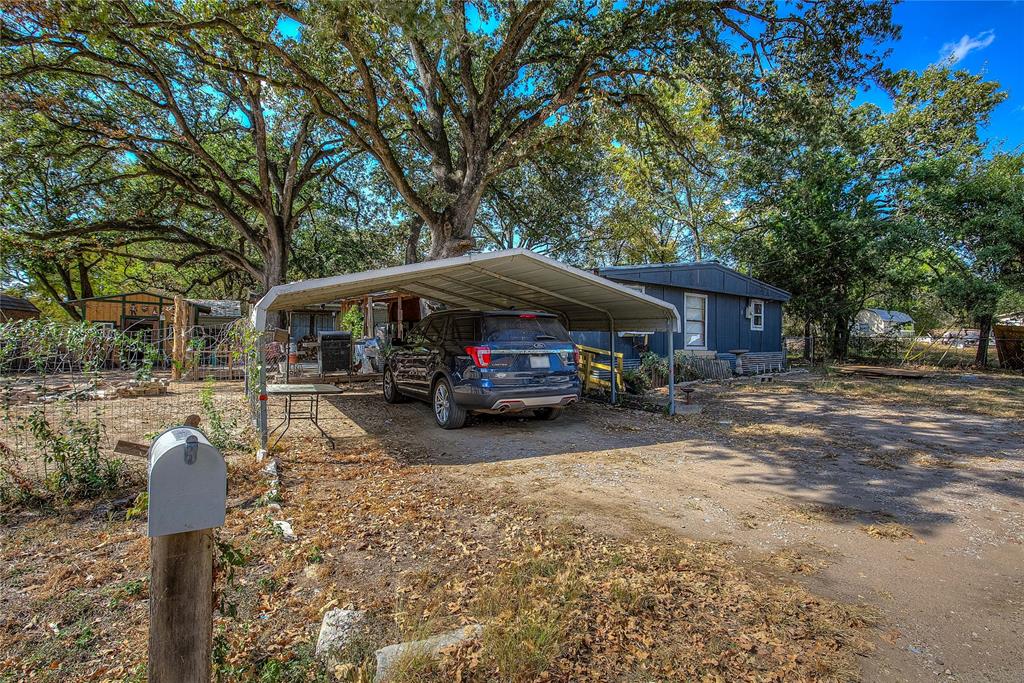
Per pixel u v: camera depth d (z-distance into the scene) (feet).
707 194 87.76
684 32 38.93
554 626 8.22
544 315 24.91
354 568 10.36
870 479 16.84
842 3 36.11
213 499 5.46
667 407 29.96
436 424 25.39
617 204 78.07
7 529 11.91
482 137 43.62
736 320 57.77
